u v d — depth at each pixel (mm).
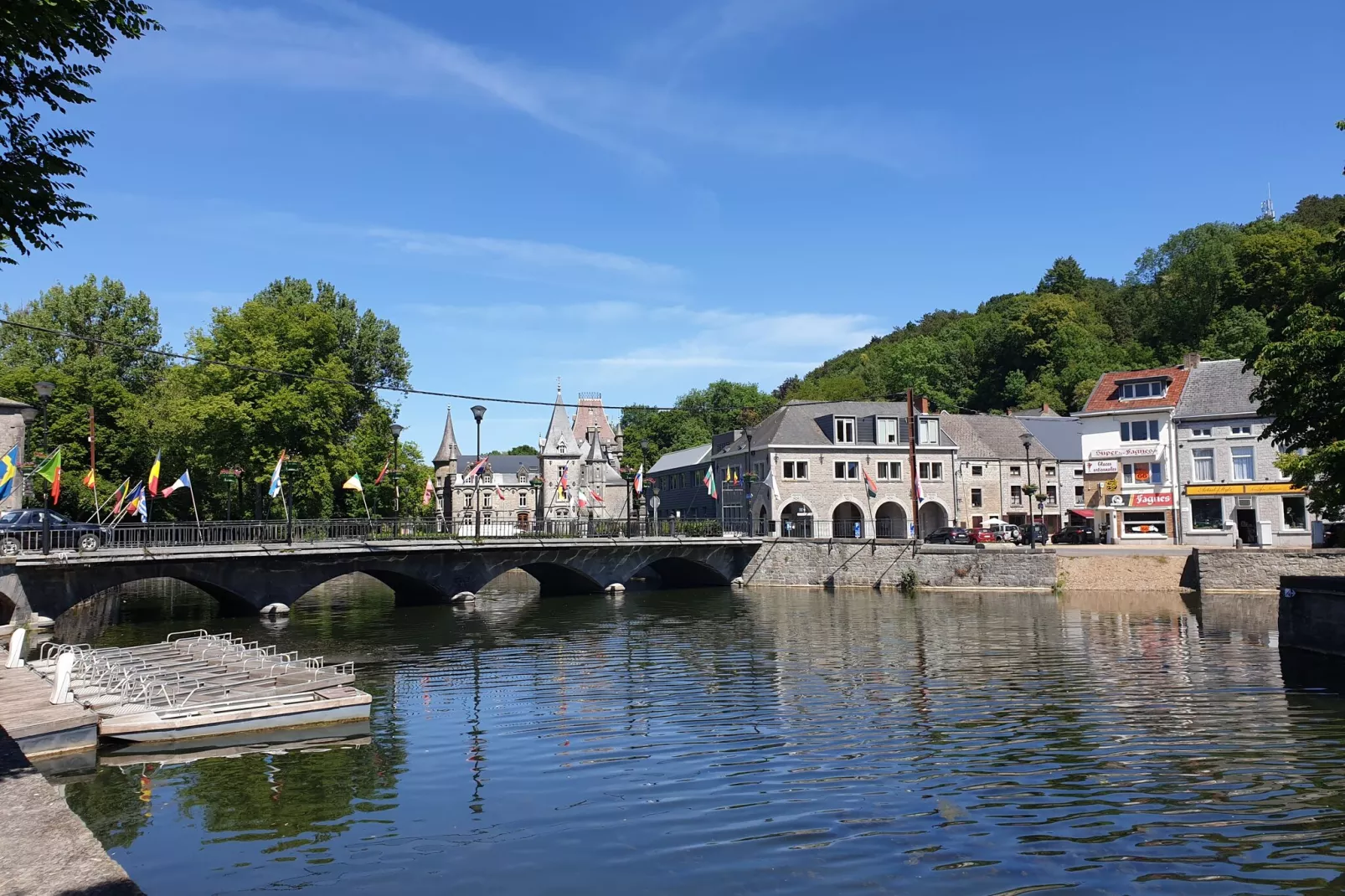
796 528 64812
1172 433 51281
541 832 11758
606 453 106625
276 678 20547
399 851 11234
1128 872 10070
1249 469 49000
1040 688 20391
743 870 10352
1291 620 25312
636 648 28812
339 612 41906
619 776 14180
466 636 32719
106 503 52188
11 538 32250
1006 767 14148
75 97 10898
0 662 22906
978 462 69812
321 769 14914
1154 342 91812
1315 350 22234
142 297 69500
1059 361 95562
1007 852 10711
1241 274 74688
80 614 41344
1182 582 42250
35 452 54344
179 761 15398
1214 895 9445
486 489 111125
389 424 65438
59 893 7340
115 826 12281
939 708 18594
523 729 17594
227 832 11984
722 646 28781
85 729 15953
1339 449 22578
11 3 9344
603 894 9805
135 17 10906
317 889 10125
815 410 68062
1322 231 74000
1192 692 19562
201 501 62625
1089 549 48844
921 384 104188
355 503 61938
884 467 66438
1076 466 72000
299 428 51875
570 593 52250
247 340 51562
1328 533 43188
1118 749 15000
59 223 11055
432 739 16797
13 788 10547
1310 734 15781
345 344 66438
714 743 16125
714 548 54031
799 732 16781
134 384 68250
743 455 68438
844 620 35812
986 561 45938
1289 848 10641
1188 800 12414
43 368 58344
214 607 45031
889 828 11562
